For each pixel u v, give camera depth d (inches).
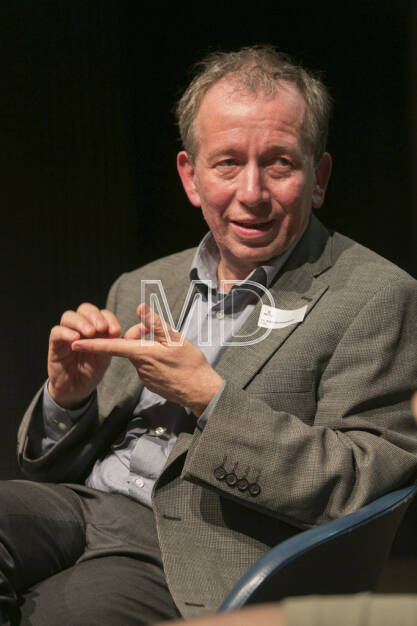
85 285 197.0
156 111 207.5
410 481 99.3
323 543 82.5
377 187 203.8
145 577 97.7
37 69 188.9
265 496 93.8
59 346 104.5
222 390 96.3
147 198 209.8
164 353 96.4
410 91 198.5
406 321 103.8
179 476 102.0
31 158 189.5
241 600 76.9
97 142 198.4
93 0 196.1
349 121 203.3
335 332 103.1
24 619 92.4
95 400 112.3
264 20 201.9
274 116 105.7
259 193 105.8
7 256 187.2
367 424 99.0
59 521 105.1
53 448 111.4
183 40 204.8
